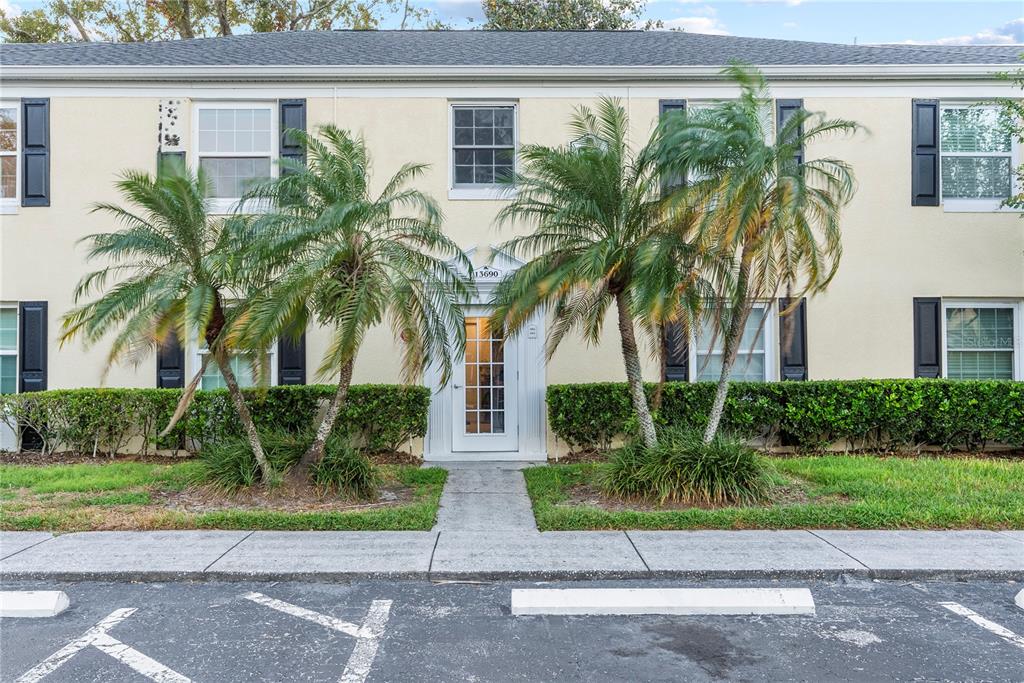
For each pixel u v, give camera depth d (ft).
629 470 25.16
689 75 34.94
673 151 23.76
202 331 21.98
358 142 26.96
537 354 34.99
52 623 14.88
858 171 35.53
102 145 35.09
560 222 24.71
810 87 35.55
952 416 32.94
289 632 14.40
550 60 36.78
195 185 24.29
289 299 22.34
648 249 22.84
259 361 24.04
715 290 25.68
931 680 12.25
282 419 32.63
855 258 35.40
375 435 33.19
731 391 33.17
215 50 38.58
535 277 24.76
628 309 26.00
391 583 17.44
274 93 35.24
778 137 24.35
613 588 16.89
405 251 24.59
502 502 25.45
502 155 35.88
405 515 22.63
